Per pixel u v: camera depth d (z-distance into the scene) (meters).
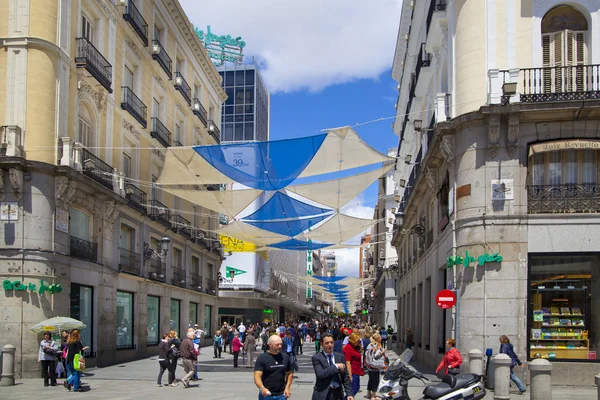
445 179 18.28
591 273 15.63
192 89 36.66
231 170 17.27
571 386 15.16
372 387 12.42
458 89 17.08
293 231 22.52
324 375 8.39
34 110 18.97
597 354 15.41
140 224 27.14
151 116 29.05
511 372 14.46
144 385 16.41
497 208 15.88
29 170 18.59
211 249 39.41
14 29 19.16
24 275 18.23
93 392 14.78
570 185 15.74
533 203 15.78
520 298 15.58
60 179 19.16
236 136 62.34
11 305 18.17
